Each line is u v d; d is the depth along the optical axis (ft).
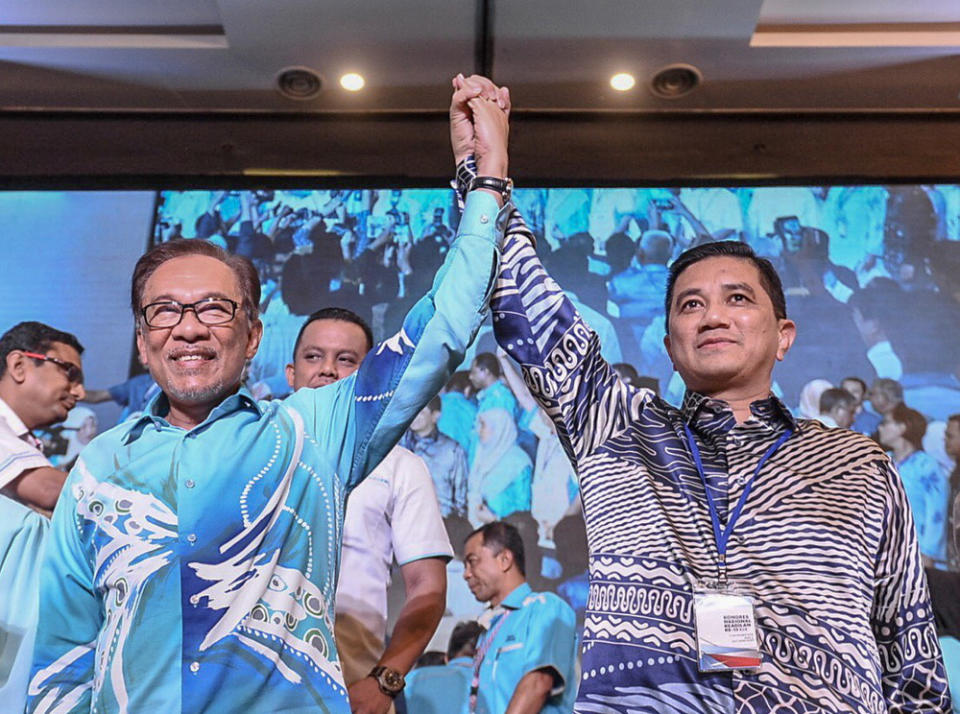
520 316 5.88
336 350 8.89
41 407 9.62
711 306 6.00
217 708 4.60
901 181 13.52
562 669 10.54
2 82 13.50
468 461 12.12
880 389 12.56
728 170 13.66
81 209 13.48
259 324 5.89
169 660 4.66
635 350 12.80
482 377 12.44
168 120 13.99
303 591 5.00
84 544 5.06
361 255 13.33
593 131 13.89
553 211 13.48
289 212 13.55
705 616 5.02
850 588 5.14
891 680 5.48
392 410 5.33
